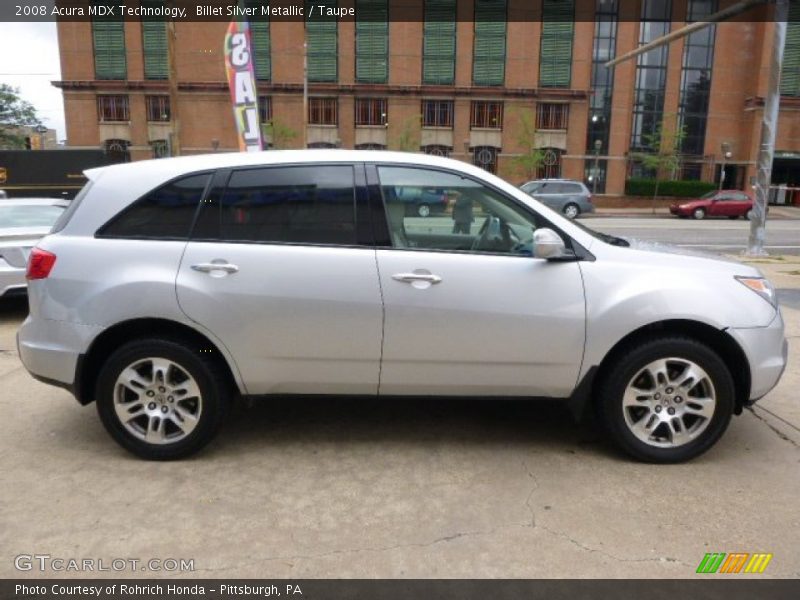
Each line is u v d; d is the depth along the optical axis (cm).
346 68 3762
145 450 377
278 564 283
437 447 402
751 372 370
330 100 3800
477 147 3828
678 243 1839
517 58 3747
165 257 364
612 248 378
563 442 410
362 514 324
